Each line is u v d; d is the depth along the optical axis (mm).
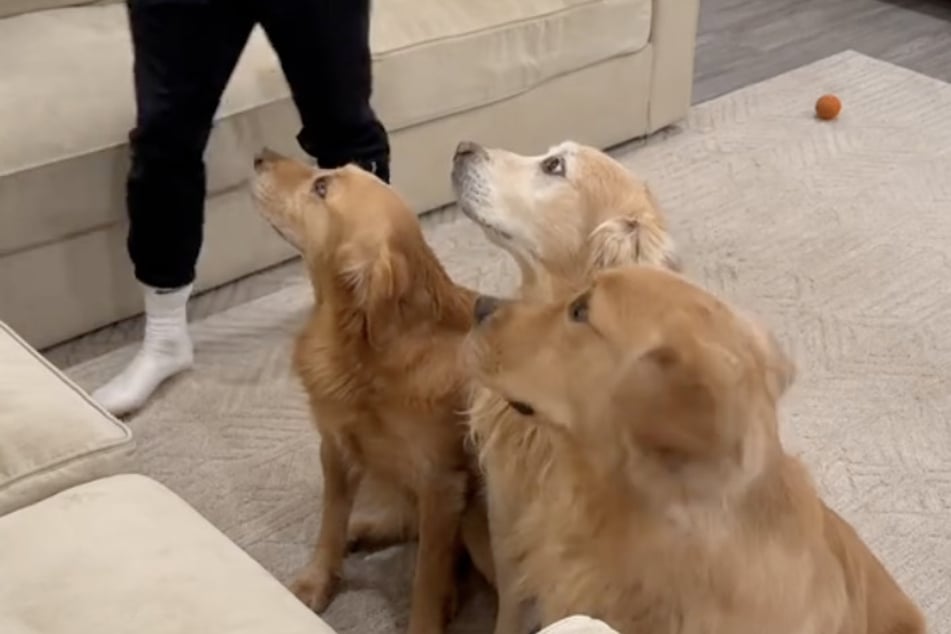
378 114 2711
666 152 3408
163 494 1393
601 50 3119
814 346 2631
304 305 2680
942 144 3504
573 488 1386
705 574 1285
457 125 2932
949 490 2254
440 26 2764
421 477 1839
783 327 2688
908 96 3797
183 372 2449
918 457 2330
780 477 1309
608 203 1834
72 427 1443
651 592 1330
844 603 1411
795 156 3410
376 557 2084
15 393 1473
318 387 1820
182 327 2398
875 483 2260
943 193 3256
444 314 1804
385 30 2697
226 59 2197
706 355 1209
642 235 1779
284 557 2053
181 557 1253
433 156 2924
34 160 2223
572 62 3070
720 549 1270
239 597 1204
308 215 1842
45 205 2277
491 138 3029
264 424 2338
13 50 2436
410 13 2766
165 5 2084
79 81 2355
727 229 3049
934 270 2924
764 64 4000
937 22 4410
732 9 4461
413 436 1799
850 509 2195
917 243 3027
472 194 1942
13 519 1306
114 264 2469
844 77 3912
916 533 2150
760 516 1284
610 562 1350
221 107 2438
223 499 2156
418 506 1936
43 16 2633
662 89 3385
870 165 3377
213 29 2135
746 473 1214
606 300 1316
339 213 1787
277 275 2783
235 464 2236
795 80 3881
